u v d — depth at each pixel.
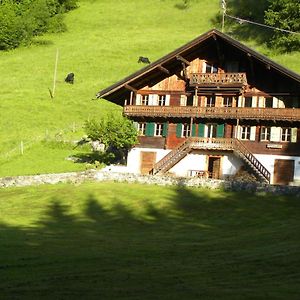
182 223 41.91
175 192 50.94
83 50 122.50
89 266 28.64
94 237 37.00
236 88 61.97
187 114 63.00
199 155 62.56
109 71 109.69
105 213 45.09
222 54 63.19
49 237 36.44
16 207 47.53
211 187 51.97
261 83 62.25
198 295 23.56
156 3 155.25
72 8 156.00
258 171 59.16
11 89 100.38
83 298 22.98
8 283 25.22
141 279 26.22
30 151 73.25
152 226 41.06
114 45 124.00
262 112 60.44
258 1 142.00
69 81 103.56
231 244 34.62
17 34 131.62
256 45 124.31
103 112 91.38
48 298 22.91
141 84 66.50
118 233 38.72
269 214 43.72
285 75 59.41
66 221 42.62
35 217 43.78
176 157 62.34
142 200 48.31
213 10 145.62
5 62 118.31
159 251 32.69
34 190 53.72
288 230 38.06
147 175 54.56
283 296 23.47
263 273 27.52
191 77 63.12
